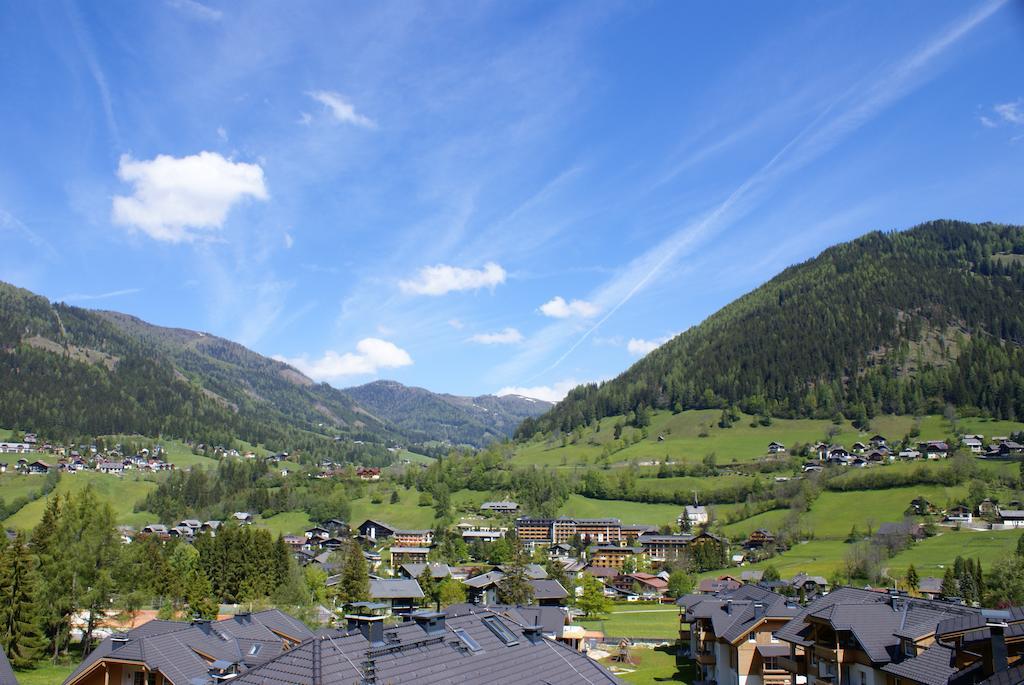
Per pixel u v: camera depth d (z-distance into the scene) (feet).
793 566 636.07
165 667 181.98
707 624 299.38
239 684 115.55
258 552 472.03
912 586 451.94
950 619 164.96
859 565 541.34
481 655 133.08
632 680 299.79
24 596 291.38
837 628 193.67
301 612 391.65
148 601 383.65
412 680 117.29
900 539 604.49
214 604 388.78
